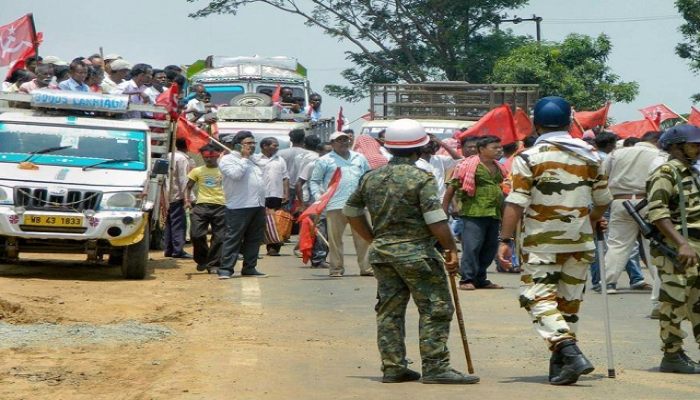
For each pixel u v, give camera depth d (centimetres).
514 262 2494
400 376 1218
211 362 1338
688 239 1338
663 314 1329
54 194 2219
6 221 2191
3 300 1766
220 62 4769
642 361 1392
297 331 1612
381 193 1207
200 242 2447
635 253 2164
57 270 2442
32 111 2462
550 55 6894
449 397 1128
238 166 2300
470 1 7094
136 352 1443
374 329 1639
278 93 4247
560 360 1209
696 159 1346
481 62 7156
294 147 3216
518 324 1689
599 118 3438
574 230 1209
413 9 7162
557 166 1206
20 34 3091
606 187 1231
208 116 3419
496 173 2119
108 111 2462
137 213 2247
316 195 2370
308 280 2284
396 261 1198
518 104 3962
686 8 6388
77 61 2620
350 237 3700
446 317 1211
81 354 1427
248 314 1780
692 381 1256
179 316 1759
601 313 1827
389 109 3984
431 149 2505
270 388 1176
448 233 1198
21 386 1217
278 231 2858
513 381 1233
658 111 3609
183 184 2762
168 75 3338
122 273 2325
